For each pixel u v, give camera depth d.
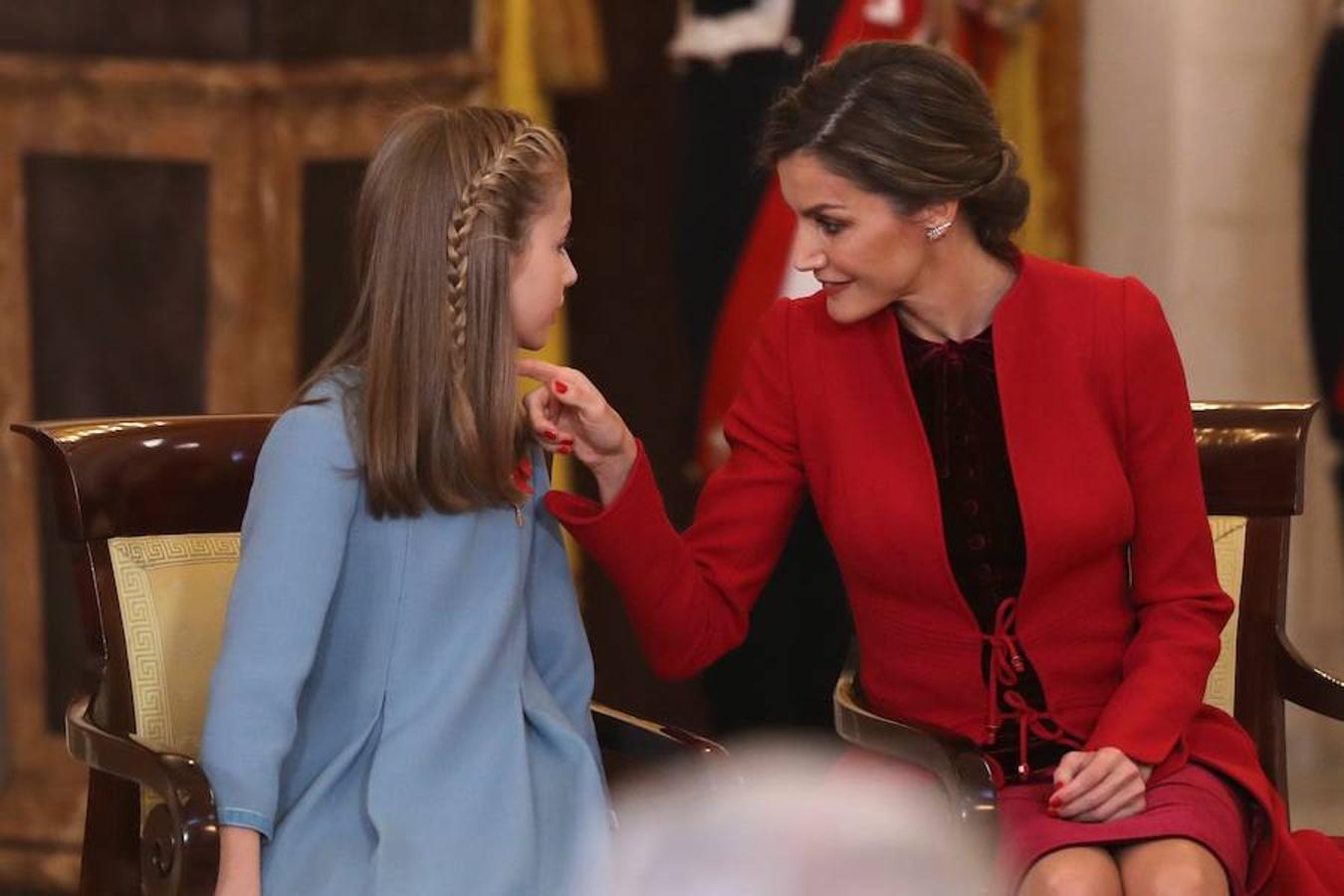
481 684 9.30
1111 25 18.22
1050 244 17.81
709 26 17.00
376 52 16.73
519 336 9.41
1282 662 10.91
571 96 17.42
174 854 8.16
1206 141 18.48
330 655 9.20
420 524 9.15
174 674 10.06
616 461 9.80
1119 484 9.84
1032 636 9.93
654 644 10.20
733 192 17.12
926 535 9.84
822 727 17.81
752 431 10.52
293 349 17.23
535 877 9.09
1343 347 18.92
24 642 17.09
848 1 16.67
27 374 16.97
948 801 9.09
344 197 16.88
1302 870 9.54
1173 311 18.58
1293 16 18.45
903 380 10.02
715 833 9.50
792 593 17.77
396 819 8.84
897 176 9.34
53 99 16.84
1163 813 9.09
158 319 17.19
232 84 17.14
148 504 10.20
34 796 17.03
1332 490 19.27
